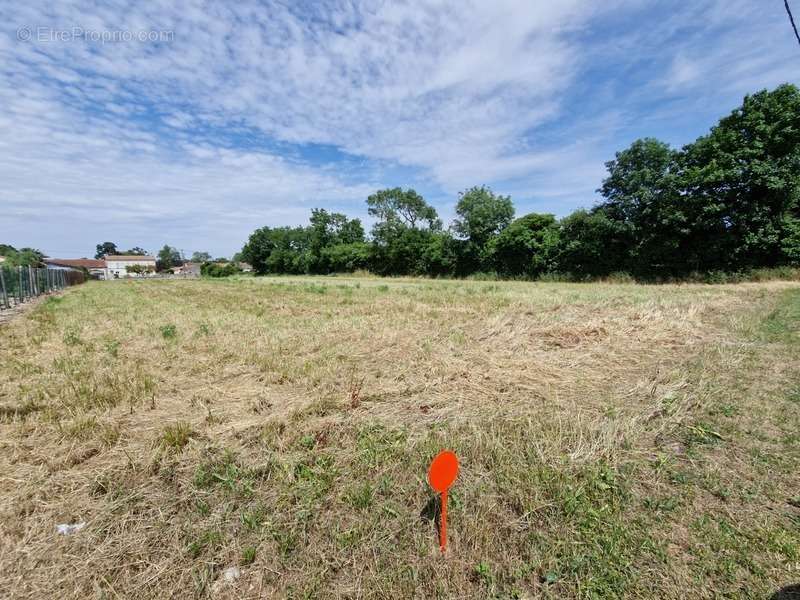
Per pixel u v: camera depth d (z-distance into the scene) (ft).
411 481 9.14
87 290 80.23
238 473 9.50
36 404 13.62
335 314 33.53
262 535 7.54
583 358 18.34
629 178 71.67
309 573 6.72
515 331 24.03
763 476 8.98
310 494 8.66
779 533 7.23
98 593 6.28
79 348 22.11
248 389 15.17
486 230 110.32
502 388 14.93
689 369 16.30
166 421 12.46
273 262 203.41
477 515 7.85
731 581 6.33
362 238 190.19
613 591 6.25
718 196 61.46
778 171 55.88
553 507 8.11
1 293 47.91
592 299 39.52
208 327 27.55
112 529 7.77
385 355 19.54
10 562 6.95
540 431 11.18
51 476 9.45
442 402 13.70
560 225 90.79
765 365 16.38
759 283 56.03
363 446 10.68
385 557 7.02
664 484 8.84
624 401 13.52
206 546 7.32
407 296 47.67
